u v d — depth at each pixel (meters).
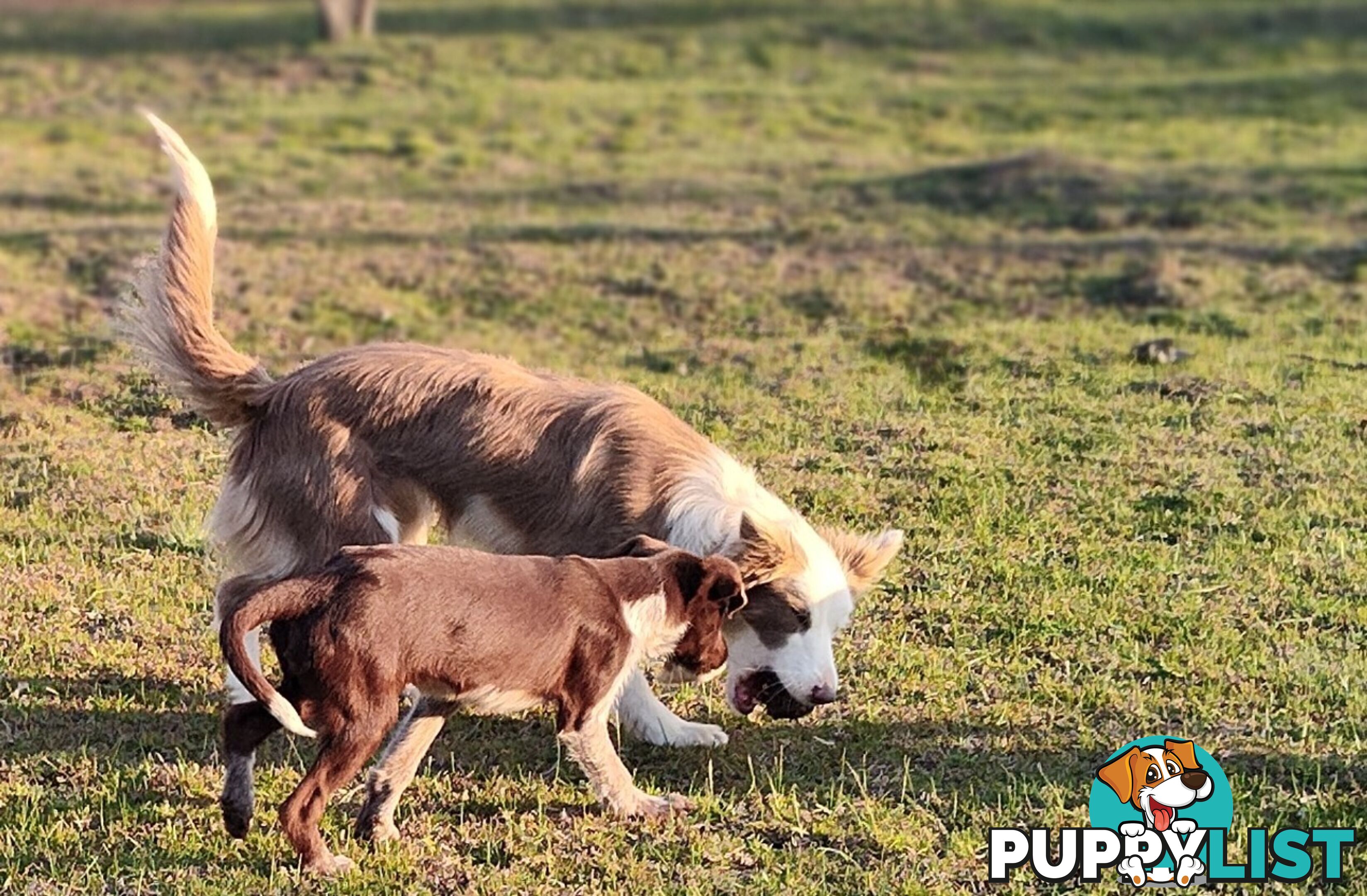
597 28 29.09
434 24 29.78
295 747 6.41
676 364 11.57
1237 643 7.16
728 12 29.98
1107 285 13.73
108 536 8.27
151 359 6.55
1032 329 12.25
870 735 6.51
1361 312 12.80
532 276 13.91
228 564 6.55
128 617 7.45
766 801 6.04
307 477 6.29
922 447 9.62
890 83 25.42
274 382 6.54
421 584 5.40
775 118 22.95
